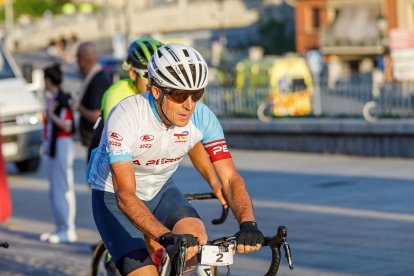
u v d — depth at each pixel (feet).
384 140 75.20
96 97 39.47
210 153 23.47
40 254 42.65
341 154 78.89
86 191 64.85
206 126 23.38
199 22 357.61
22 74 79.87
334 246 40.42
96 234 47.60
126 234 23.20
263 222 47.60
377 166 69.62
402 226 44.45
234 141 89.66
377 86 83.56
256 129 86.79
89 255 42.09
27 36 416.87
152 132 22.89
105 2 474.08
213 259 20.33
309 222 46.91
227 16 350.23
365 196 54.75
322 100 88.89
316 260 37.83
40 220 53.62
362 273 35.14
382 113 83.15
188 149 23.72
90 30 401.49
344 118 86.48
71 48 349.20
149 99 22.81
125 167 22.49
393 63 103.81
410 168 67.21
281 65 135.85
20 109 77.00
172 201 24.38
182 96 21.66
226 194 23.18
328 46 282.15
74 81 179.93
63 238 45.52
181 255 19.90
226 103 96.48
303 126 81.92
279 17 333.01
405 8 269.23
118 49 287.28
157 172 23.95
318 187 59.82
